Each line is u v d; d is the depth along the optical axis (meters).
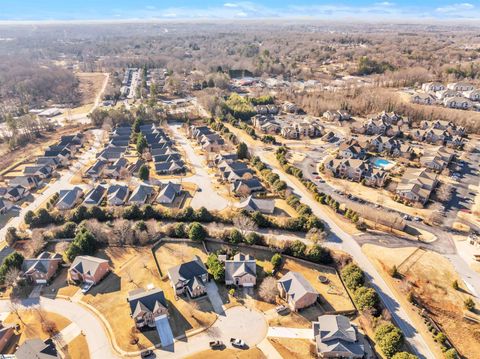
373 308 71.31
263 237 92.06
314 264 86.38
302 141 166.38
